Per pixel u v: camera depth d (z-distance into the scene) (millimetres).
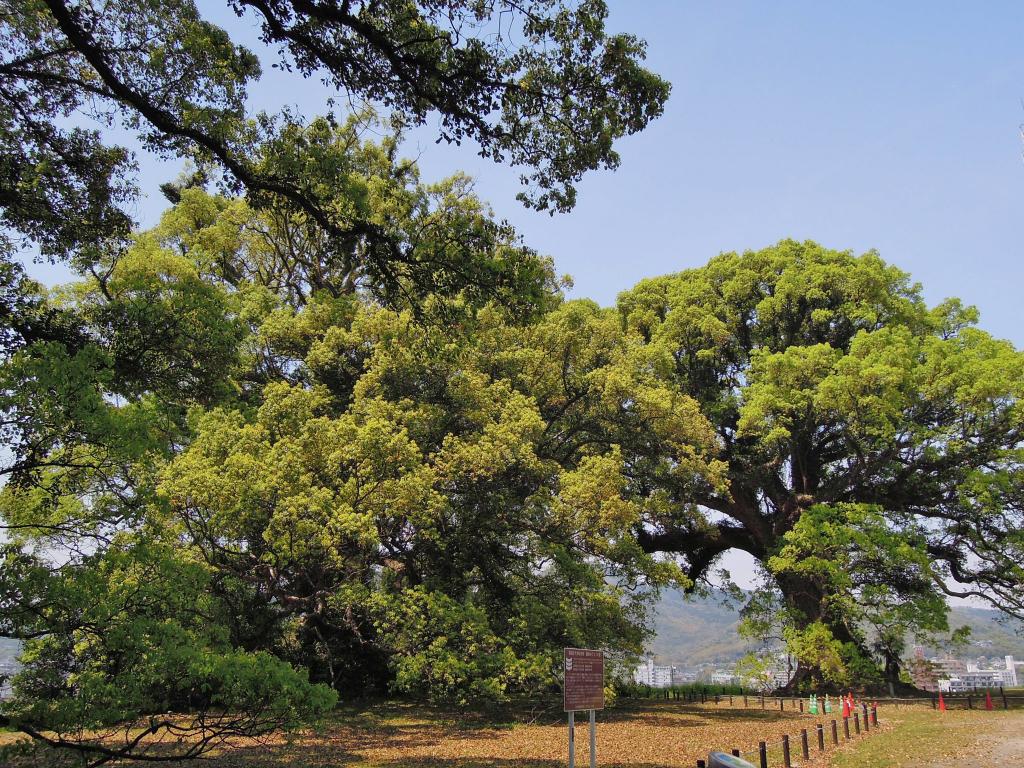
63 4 9008
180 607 9727
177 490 14578
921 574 25625
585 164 10875
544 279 12914
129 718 7637
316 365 23125
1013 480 25109
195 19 10656
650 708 22531
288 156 10727
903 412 26375
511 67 10141
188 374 13594
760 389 28078
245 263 30078
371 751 14062
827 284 30578
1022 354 25891
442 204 27969
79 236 12406
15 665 9133
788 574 28625
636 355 27578
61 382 7391
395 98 10609
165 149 11242
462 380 21609
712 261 34312
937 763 12516
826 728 17266
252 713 8484
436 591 18984
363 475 17000
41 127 11391
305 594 21172
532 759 13148
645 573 21703
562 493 20844
